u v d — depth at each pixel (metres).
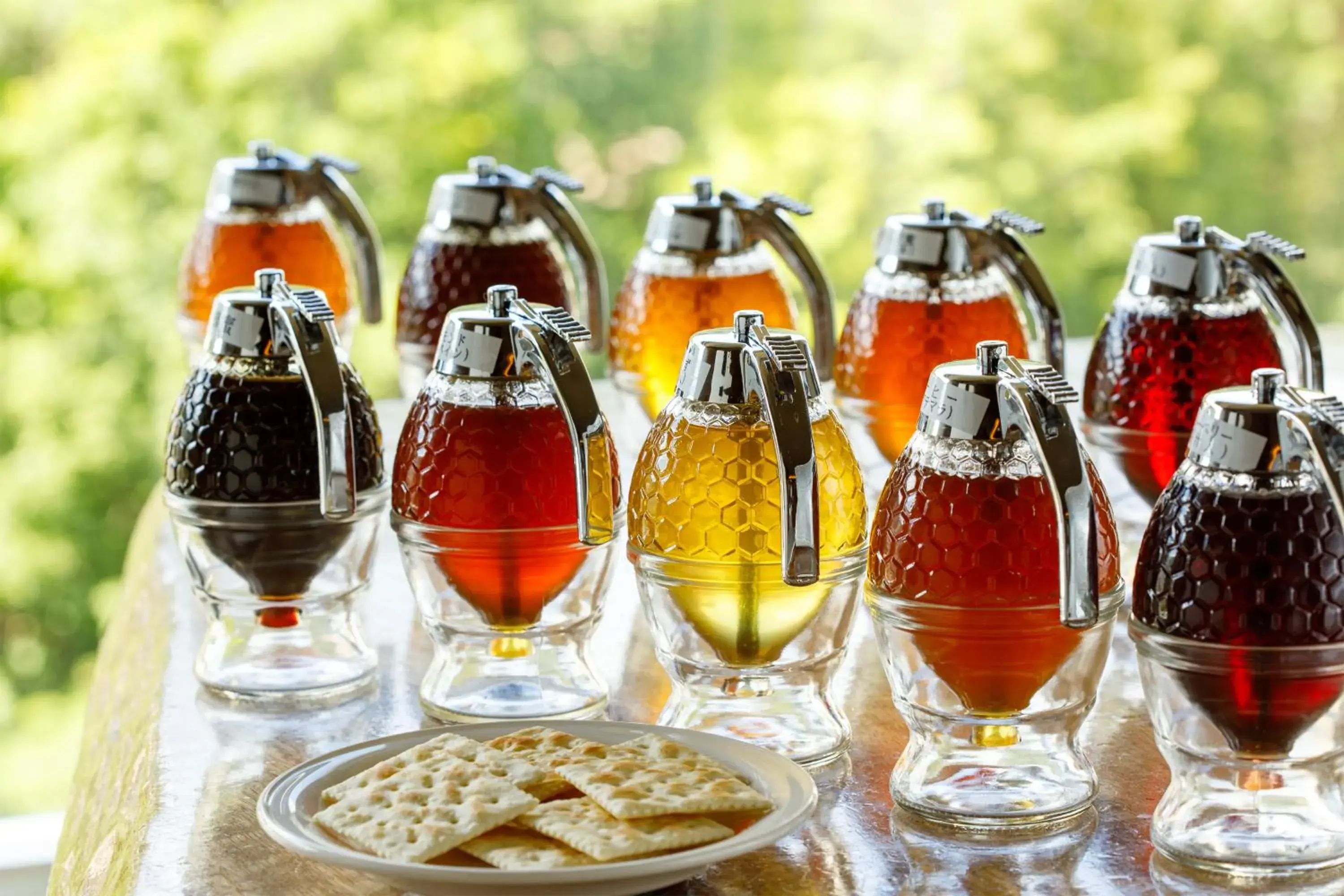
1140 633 1.08
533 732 1.13
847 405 1.37
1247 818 1.08
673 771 1.09
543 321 1.15
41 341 3.74
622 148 3.92
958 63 3.95
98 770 1.26
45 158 3.70
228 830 1.13
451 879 1.02
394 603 1.38
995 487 1.08
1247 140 4.00
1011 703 1.10
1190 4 3.95
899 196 3.96
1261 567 1.05
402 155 3.81
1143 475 1.31
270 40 3.72
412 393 1.50
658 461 1.15
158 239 3.75
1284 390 1.06
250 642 1.27
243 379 1.23
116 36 3.69
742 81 3.93
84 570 3.82
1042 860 1.09
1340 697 1.06
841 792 1.15
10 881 1.91
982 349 1.10
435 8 3.80
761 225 1.39
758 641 1.15
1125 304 1.30
